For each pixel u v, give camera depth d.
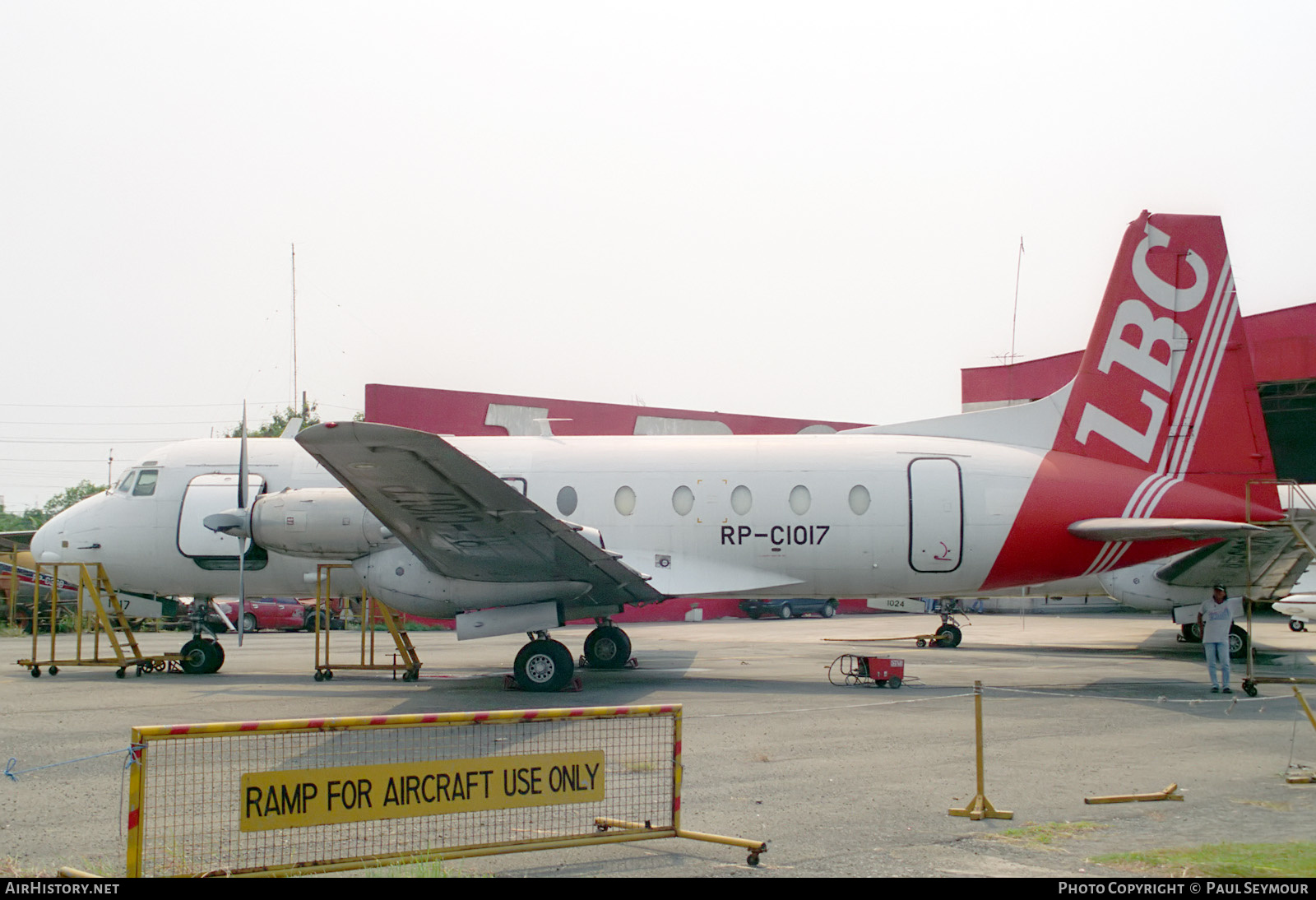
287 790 5.57
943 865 6.26
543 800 6.16
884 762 9.51
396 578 15.12
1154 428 16.61
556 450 17.38
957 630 25.73
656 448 17.16
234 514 15.28
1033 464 16.45
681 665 19.48
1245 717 12.38
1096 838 6.89
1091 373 16.83
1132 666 19.62
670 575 16.42
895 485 16.28
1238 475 16.45
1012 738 10.84
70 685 15.66
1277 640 27.38
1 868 6.16
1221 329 16.61
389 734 10.88
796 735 10.92
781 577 16.47
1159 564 20.75
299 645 27.00
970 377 39.69
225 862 6.20
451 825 7.14
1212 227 16.73
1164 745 10.45
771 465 16.61
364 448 11.65
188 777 8.78
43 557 17.41
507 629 14.83
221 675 17.44
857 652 23.75
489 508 12.94
